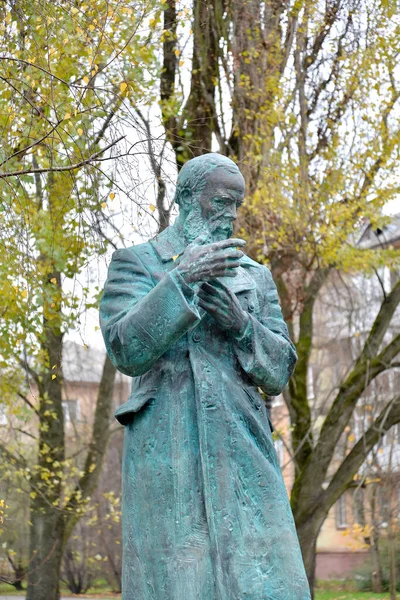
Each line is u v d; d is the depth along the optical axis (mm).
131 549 4031
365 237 18812
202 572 3912
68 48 9031
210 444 4008
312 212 15523
